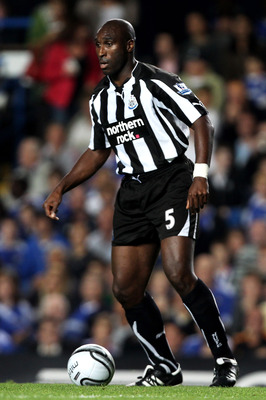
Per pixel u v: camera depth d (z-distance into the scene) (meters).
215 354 16.25
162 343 16.80
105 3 41.19
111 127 16.33
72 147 39.12
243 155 37.22
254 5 46.31
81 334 30.61
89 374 16.66
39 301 31.69
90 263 33.28
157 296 30.08
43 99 41.03
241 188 36.19
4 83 43.50
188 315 28.98
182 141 16.14
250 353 26.77
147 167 16.11
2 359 21.88
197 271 31.11
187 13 47.91
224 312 30.78
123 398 14.24
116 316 30.52
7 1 46.66
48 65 40.50
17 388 16.39
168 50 42.25
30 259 34.38
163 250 15.80
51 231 35.34
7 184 42.34
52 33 40.62
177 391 15.54
